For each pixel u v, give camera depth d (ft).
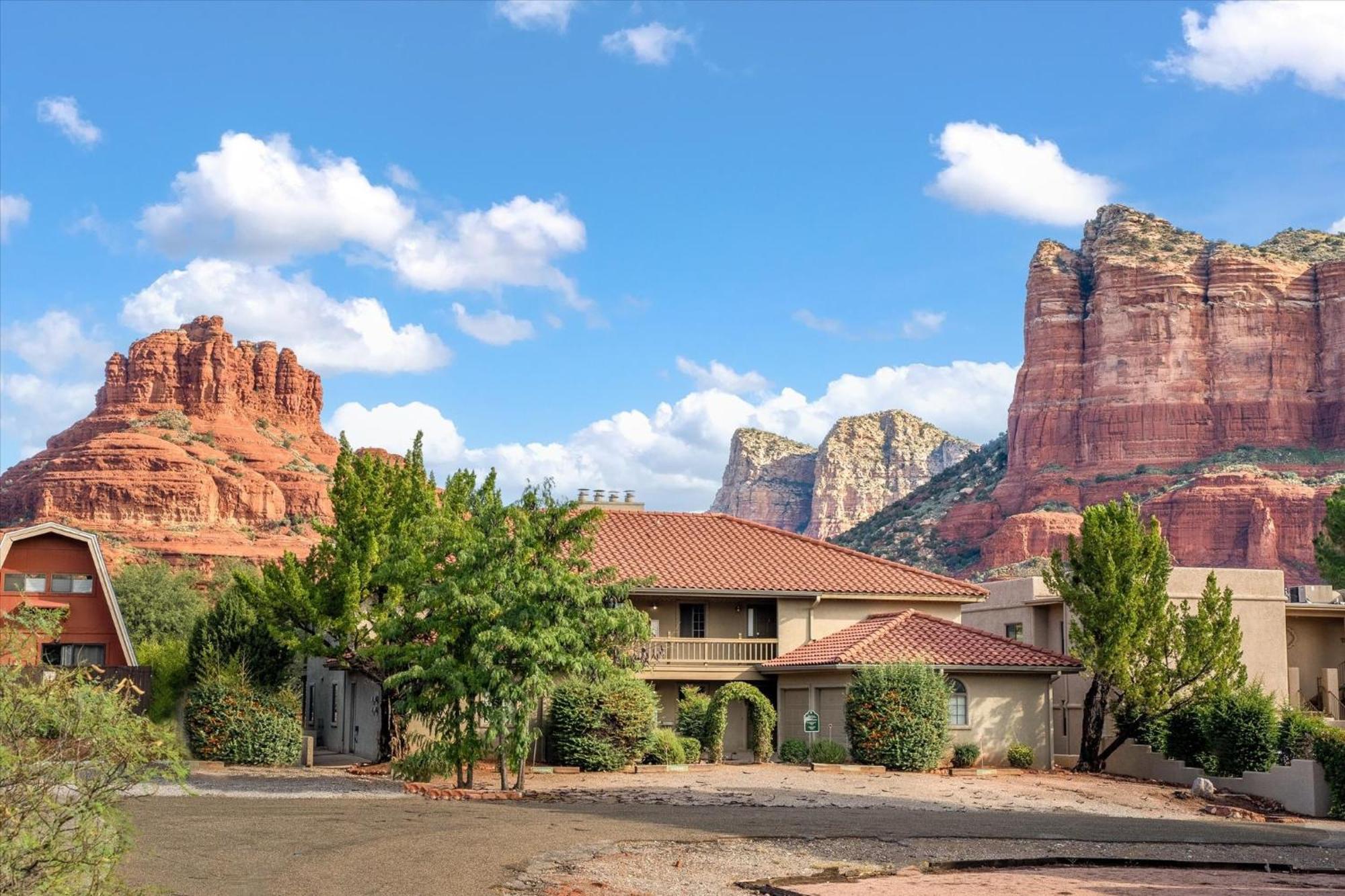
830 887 58.95
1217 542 636.89
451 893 51.62
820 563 152.76
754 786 104.17
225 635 133.90
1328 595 177.37
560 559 103.19
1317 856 81.41
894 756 122.01
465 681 96.12
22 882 33.04
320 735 174.19
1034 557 647.15
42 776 33.99
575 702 117.29
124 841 36.81
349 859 57.93
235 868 54.19
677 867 62.34
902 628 137.69
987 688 132.36
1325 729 119.24
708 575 144.66
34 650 39.88
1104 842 80.74
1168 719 131.95
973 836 79.46
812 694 135.95
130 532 640.17
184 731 128.47
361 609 128.57
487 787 98.48
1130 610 128.26
